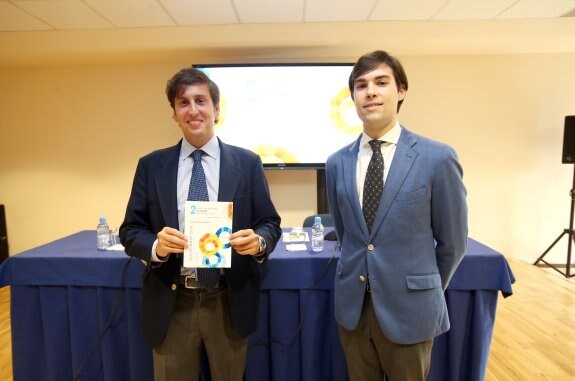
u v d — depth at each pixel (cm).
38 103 343
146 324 112
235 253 113
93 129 345
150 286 112
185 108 106
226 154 116
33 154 349
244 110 323
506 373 184
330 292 149
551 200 355
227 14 267
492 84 340
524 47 320
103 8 252
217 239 103
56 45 291
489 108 343
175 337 112
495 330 228
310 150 328
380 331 106
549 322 238
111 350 152
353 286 109
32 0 239
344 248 117
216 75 319
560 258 358
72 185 351
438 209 101
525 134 347
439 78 340
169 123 342
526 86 341
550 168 351
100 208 353
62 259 150
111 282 149
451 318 142
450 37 291
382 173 106
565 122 315
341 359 148
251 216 118
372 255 104
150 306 111
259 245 106
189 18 272
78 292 153
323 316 150
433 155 100
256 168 121
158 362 113
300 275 146
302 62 325
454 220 101
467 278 139
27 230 356
